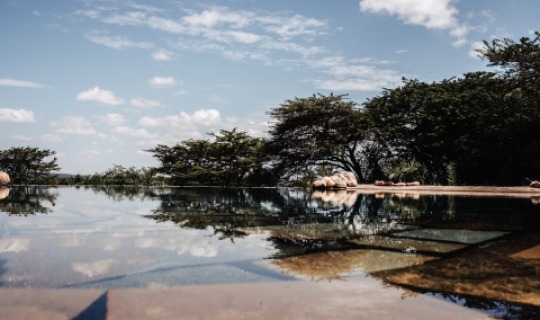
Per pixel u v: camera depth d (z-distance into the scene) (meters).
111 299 1.30
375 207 6.06
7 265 1.80
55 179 23.84
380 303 1.31
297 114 22.86
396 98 20.14
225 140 24.64
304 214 4.85
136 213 4.77
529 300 1.35
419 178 17.88
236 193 11.88
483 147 17.06
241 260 1.99
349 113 22.62
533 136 16.53
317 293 1.41
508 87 18.42
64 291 1.38
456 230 3.28
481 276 1.69
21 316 1.11
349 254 2.19
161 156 24.70
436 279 1.63
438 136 18.19
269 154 23.98
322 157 23.53
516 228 3.43
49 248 2.27
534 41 17.06
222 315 1.16
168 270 1.74
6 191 12.34
